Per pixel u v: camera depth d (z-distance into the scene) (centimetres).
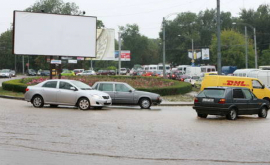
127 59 10212
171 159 923
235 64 8700
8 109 2069
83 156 936
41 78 4150
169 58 12381
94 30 3888
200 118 1933
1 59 12006
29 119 1616
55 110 2092
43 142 1103
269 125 1678
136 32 15100
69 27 3778
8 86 3678
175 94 3744
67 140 1145
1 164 834
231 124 1681
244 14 10938
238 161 918
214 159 932
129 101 2492
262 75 4241
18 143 1080
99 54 7156
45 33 3684
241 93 1978
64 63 10175
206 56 9262
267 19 10456
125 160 902
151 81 4109
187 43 11875
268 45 10400
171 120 1781
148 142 1146
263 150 1059
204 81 3150
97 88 2511
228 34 8825
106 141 1146
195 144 1130
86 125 1480
